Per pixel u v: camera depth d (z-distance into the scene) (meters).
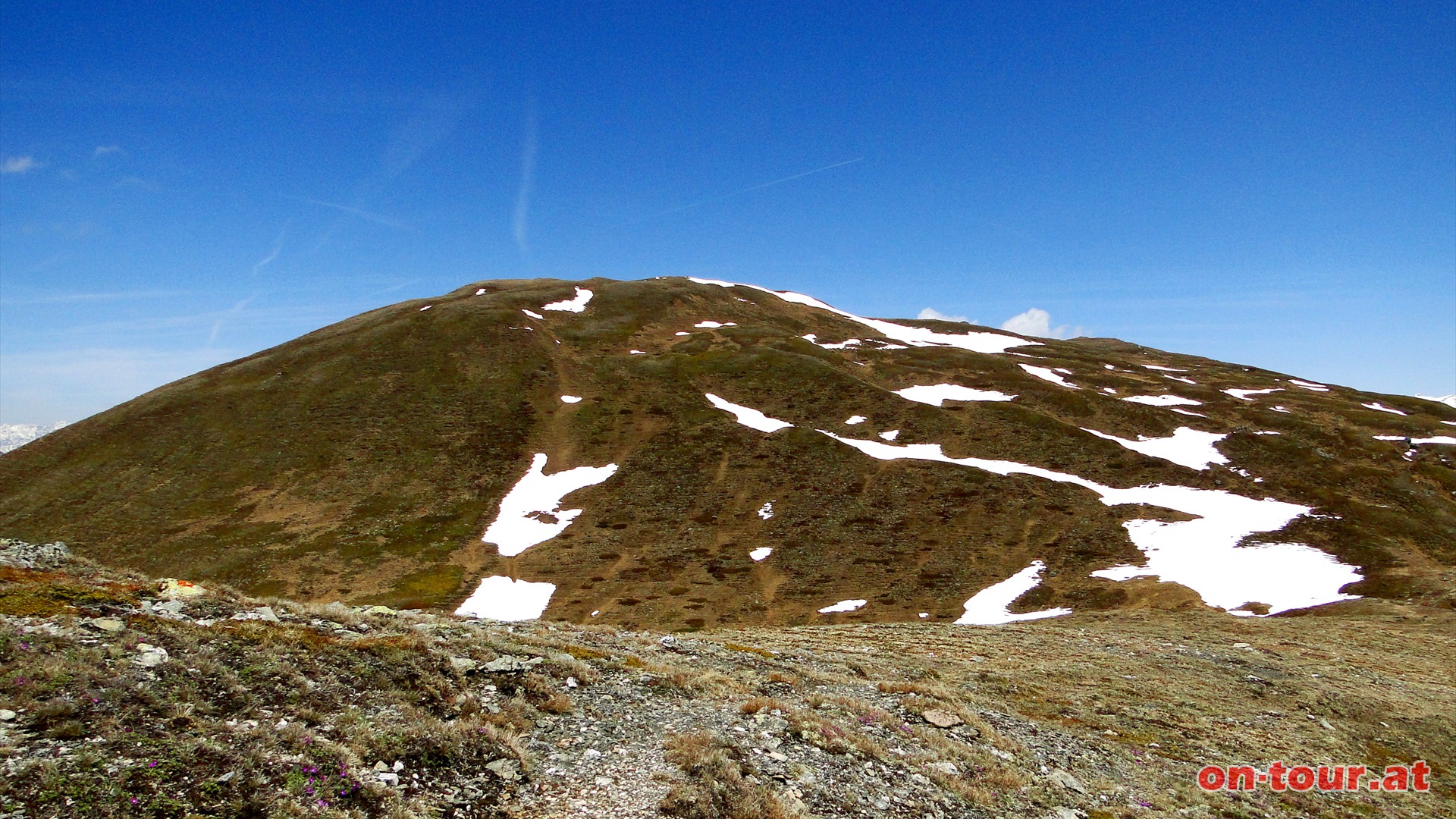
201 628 15.59
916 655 34.44
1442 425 118.81
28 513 90.38
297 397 120.81
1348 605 57.59
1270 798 21.53
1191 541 76.94
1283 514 80.94
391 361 133.75
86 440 108.12
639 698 19.09
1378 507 81.44
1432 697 34.00
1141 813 18.50
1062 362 160.62
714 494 96.19
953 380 137.25
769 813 13.71
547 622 30.14
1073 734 24.33
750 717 18.81
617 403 124.31
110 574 19.39
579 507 94.25
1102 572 72.69
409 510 93.31
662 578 77.12
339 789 11.28
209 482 98.88
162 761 10.50
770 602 71.88
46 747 10.15
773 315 194.62
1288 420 115.38
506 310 157.75
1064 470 99.06
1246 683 33.72
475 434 112.56
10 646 12.44
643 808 13.01
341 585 76.38
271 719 12.90
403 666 16.58
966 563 77.88
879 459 103.19
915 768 17.84
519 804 12.73
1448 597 55.22
